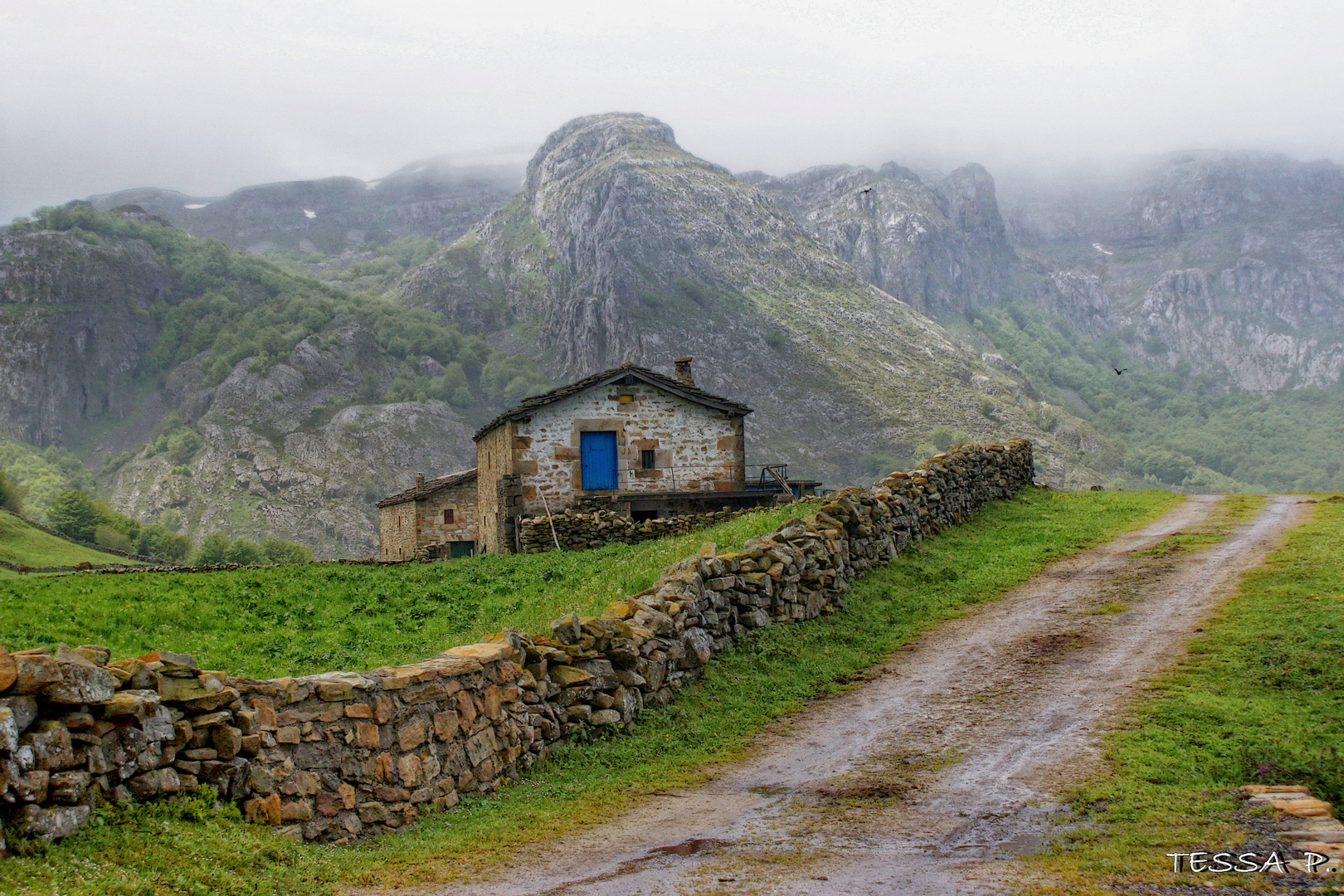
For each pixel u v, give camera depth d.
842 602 14.69
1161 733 8.62
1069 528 20.28
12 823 5.11
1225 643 11.09
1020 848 6.43
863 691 11.22
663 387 31.75
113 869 5.16
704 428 32.12
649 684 10.71
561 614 14.56
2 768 5.08
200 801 6.19
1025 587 15.65
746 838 6.96
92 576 23.75
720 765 9.14
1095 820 6.86
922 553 18.00
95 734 5.74
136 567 29.45
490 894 5.89
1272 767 7.55
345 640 15.62
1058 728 9.13
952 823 7.05
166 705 6.30
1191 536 18.48
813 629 13.54
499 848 6.86
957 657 12.17
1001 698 10.34
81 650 6.05
